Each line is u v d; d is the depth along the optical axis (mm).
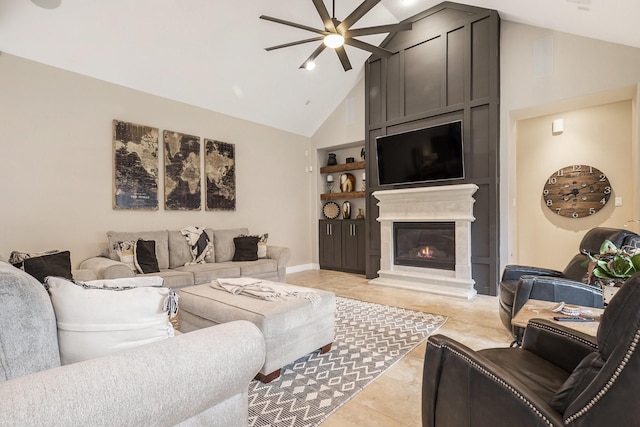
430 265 4785
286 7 4047
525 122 4848
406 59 5059
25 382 797
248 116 5512
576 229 4473
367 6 2852
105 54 3693
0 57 3262
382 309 3721
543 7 3416
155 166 4379
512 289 2762
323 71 5332
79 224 3756
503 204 4285
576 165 4430
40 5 3037
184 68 4254
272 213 5973
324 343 2553
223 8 3773
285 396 1978
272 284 2801
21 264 2740
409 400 1935
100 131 3918
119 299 1180
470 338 2832
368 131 5473
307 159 6660
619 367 801
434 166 4664
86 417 795
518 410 1006
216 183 5070
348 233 6184
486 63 4336
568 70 3875
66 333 1140
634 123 3773
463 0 4348
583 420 867
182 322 2652
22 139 3391
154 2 3424
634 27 3000
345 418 1765
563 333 1456
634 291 812
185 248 4359
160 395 933
